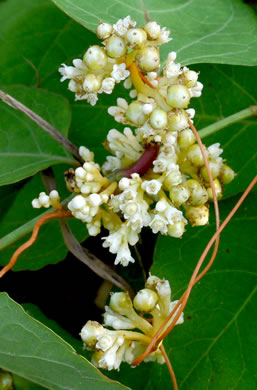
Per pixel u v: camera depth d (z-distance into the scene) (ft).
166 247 0.63
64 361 0.53
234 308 0.61
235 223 0.63
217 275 0.62
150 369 0.63
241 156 0.65
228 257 0.62
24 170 0.63
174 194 0.57
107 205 0.58
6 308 0.54
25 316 0.53
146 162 0.58
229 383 0.60
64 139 0.62
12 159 0.64
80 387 0.55
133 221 0.56
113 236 0.57
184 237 0.63
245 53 0.64
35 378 0.55
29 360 0.54
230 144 0.65
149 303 0.56
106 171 0.59
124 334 0.56
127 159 0.59
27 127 0.65
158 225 0.56
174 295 0.62
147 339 0.57
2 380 0.63
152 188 0.56
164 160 0.57
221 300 0.61
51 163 0.64
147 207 0.57
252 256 0.62
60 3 0.61
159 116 0.55
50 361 0.54
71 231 0.63
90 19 0.62
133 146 0.58
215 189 0.58
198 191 0.57
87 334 0.56
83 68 0.57
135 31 0.55
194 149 0.58
